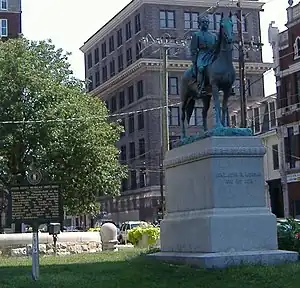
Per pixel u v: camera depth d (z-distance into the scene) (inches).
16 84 1551.4
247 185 627.5
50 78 1612.9
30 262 814.5
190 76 687.7
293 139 2105.1
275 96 2250.2
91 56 3774.6
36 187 574.9
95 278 575.2
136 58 3137.3
